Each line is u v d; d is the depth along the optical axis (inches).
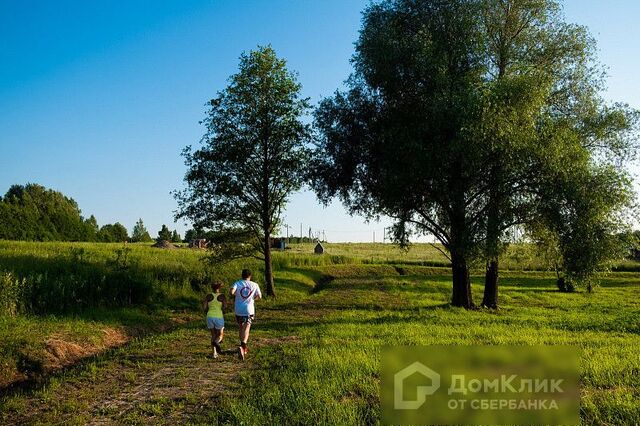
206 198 1143.6
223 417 316.5
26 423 323.0
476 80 910.4
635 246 929.5
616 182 880.9
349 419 284.5
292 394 338.6
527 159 869.8
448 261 2768.2
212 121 1139.3
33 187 4156.0
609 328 714.8
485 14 968.9
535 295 1435.8
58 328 618.8
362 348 486.3
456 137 843.4
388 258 3046.3
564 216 898.7
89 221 5167.3
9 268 805.9
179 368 459.8
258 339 611.2
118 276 894.4
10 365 480.7
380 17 1009.5
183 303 965.8
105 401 366.6
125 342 659.4
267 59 1146.0
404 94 978.7
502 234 919.7
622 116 979.3
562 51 997.2
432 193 946.1
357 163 1038.4
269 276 1216.8
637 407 292.0
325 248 3996.1
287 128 1160.2
